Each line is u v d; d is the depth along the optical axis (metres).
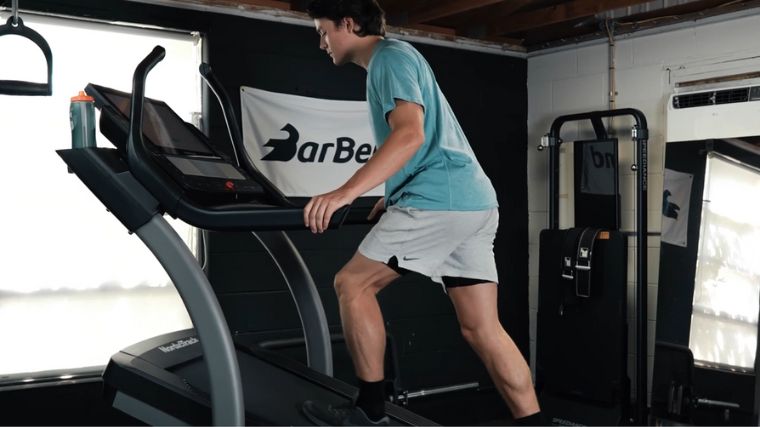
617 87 5.05
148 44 4.10
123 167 2.02
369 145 4.83
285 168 4.53
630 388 4.77
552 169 5.15
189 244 4.27
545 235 5.03
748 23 4.36
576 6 4.65
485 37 5.26
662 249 4.53
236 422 1.96
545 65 5.51
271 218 1.91
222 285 4.32
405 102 2.06
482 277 2.34
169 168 2.01
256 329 4.42
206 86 4.26
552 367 4.93
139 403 2.40
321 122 4.64
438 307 5.19
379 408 2.17
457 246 2.28
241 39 4.40
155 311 4.10
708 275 4.30
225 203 2.20
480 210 2.26
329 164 4.69
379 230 2.21
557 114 5.45
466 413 4.90
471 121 5.38
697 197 4.41
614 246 4.64
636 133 4.64
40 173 3.79
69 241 3.86
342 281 2.20
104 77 3.97
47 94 2.71
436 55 5.20
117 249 3.99
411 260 2.21
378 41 2.28
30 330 3.77
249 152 4.40
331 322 4.73
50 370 3.82
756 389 4.01
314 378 2.62
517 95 5.61
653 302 4.89
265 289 4.45
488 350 2.37
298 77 4.62
